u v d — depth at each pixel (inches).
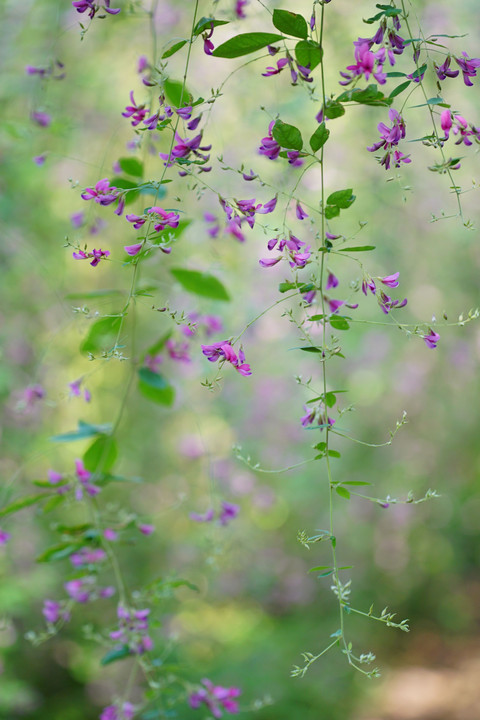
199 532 255.9
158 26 157.5
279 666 249.8
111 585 235.3
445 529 333.1
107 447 89.4
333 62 149.6
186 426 261.1
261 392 248.7
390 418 291.6
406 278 237.9
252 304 199.0
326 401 63.1
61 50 157.1
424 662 313.7
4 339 185.3
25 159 150.6
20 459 192.2
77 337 199.2
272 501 261.1
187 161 59.6
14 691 194.1
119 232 165.0
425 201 212.2
